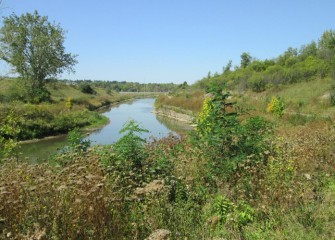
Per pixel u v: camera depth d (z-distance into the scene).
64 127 30.45
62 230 3.95
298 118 19.58
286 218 4.92
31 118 28.81
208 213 5.20
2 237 3.72
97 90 95.50
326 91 30.84
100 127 33.00
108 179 5.24
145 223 4.45
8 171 6.22
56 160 7.54
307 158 7.47
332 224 4.70
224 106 7.61
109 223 4.17
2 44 43.38
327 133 10.42
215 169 6.41
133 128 6.53
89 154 7.17
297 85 40.09
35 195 4.43
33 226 3.94
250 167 6.27
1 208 4.06
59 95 63.91
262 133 8.56
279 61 60.22
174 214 4.80
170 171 6.32
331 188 6.15
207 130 7.36
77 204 4.21
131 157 6.18
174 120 38.81
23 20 44.19
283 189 5.63
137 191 4.82
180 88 86.62
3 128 10.96
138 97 120.06
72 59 48.06
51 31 46.16
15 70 43.66
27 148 21.89
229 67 76.88
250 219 5.09
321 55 50.41
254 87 44.91
